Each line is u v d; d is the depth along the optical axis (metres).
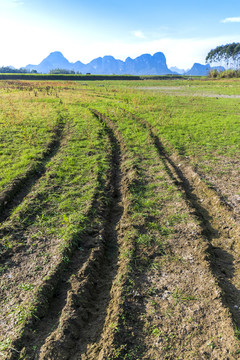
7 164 9.37
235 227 6.13
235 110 18.95
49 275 4.77
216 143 11.74
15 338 3.74
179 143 11.80
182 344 3.71
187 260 5.24
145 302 4.39
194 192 8.03
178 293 4.52
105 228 6.33
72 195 7.52
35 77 65.44
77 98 24.03
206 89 34.81
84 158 10.20
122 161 10.41
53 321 4.17
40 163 9.59
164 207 7.01
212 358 3.49
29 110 17.78
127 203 7.22
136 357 3.57
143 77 73.56
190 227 6.17
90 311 4.39
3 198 7.06
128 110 18.59
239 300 4.40
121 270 5.07
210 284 4.59
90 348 3.79
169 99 24.02
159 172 9.08
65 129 14.07
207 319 4.02
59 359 3.59
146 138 12.56
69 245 5.52
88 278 4.84
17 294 4.48
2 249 5.48
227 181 8.34
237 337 3.63
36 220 6.46
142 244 5.66
